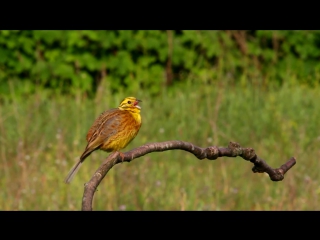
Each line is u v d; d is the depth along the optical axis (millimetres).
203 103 15938
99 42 17375
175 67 18312
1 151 13312
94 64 17250
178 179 11727
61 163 12078
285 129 14555
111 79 17547
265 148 14188
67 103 15867
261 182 11953
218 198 11055
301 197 11273
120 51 17625
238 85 17578
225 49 18422
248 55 18719
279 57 19203
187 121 14992
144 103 15797
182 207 10328
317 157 13094
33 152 12992
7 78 16812
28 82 16969
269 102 16141
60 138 13258
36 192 11070
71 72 17062
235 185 11805
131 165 12258
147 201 10734
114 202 10812
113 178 11422
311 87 19016
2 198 10992
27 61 16953
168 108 15914
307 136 14695
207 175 12312
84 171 11961
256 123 14891
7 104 15578
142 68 17844
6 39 16828
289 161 5043
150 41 17797
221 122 15008
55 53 17250
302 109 15609
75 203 10672
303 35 19312
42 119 14602
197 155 4699
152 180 11625
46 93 16781
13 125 14305
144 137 14328
